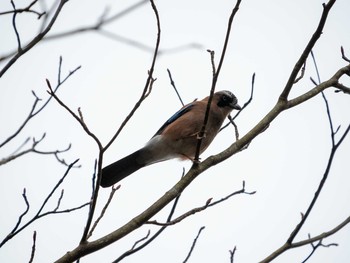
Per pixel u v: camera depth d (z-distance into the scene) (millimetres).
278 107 8633
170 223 7320
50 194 7320
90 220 6723
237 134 9219
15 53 7391
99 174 6723
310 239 8086
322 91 8750
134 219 7293
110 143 6738
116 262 7367
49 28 7242
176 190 7914
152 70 6848
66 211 7395
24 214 7062
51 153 8914
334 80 8898
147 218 7402
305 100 8703
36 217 7180
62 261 6590
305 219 7996
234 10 7426
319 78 9148
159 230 7590
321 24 8016
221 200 7789
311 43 8195
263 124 8578
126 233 7129
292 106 8672
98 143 6680
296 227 8023
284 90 8648
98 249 6840
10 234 6902
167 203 7719
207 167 8320
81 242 6770
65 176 7449
